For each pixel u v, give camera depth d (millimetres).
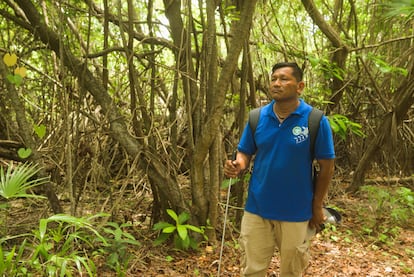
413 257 3828
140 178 4578
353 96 6602
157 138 4105
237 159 2506
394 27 6234
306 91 5449
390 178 6707
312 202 2422
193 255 3639
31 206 4480
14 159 4461
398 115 5719
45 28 3639
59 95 4199
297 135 2287
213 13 3561
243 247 2529
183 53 3750
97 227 3455
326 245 4008
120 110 4273
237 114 4816
